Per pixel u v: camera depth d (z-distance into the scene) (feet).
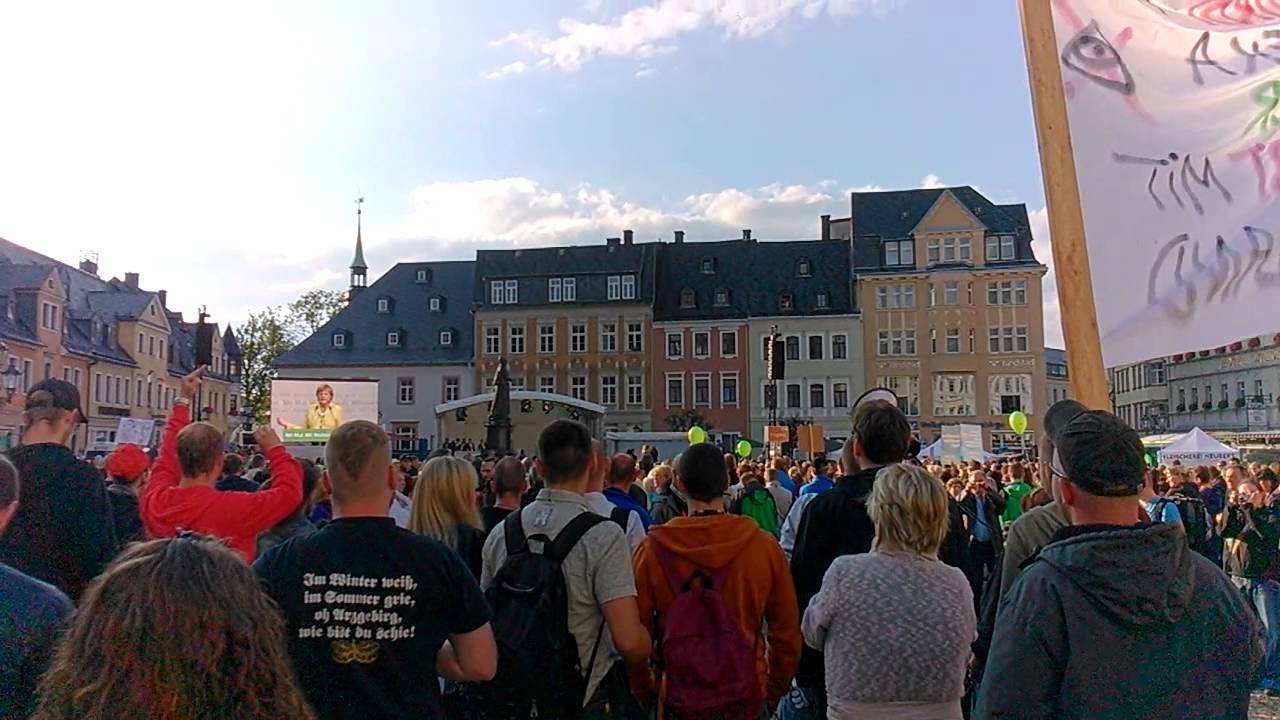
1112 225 15.15
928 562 12.64
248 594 6.45
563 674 13.51
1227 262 14.88
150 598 6.03
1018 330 193.16
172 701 5.90
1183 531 8.59
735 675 13.00
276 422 96.07
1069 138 14.74
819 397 199.72
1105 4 15.49
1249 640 8.46
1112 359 14.96
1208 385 192.13
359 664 10.08
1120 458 8.69
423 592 10.43
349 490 10.75
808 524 15.94
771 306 205.77
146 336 211.82
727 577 13.92
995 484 47.29
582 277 212.23
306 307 263.49
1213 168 15.12
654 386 206.18
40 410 14.55
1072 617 8.23
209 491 14.44
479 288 217.97
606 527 14.06
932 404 194.49
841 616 12.50
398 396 217.77
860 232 203.92
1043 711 8.29
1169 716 8.03
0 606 8.84
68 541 13.92
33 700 8.68
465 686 14.17
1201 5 15.42
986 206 203.00
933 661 12.06
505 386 82.02
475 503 17.31
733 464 43.21
